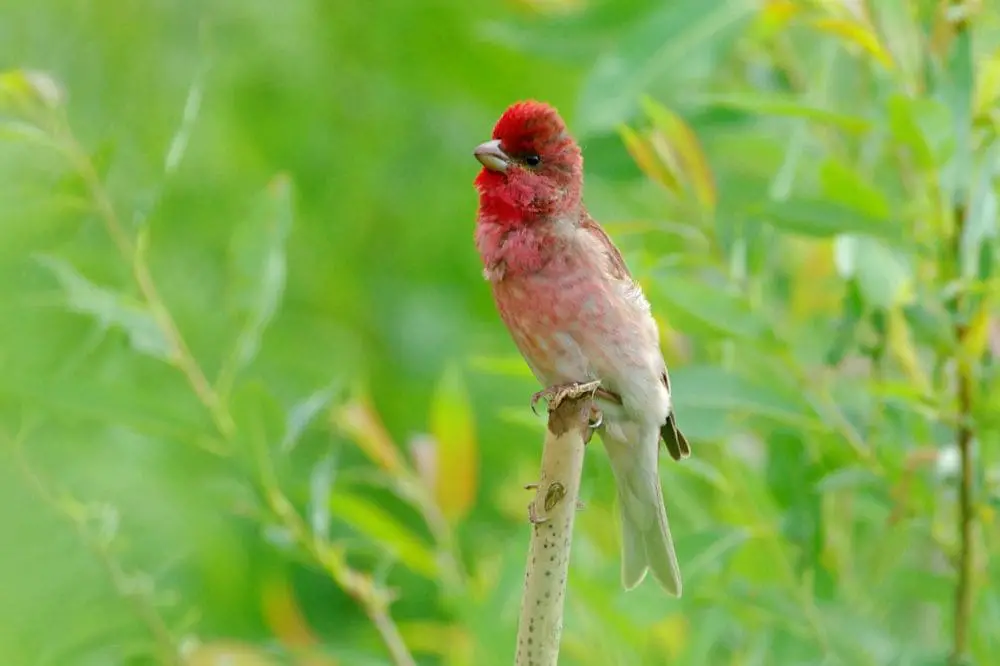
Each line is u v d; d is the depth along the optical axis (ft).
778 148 34.09
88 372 31.14
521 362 31.96
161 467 35.68
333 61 48.14
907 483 28.99
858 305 30.42
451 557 32.86
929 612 36.14
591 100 30.50
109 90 44.19
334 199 47.80
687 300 29.66
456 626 34.37
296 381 41.39
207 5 46.42
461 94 48.60
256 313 30.07
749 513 31.40
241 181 44.62
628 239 40.40
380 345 47.26
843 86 34.22
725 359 32.94
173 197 42.06
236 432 29.22
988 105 28.66
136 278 29.43
